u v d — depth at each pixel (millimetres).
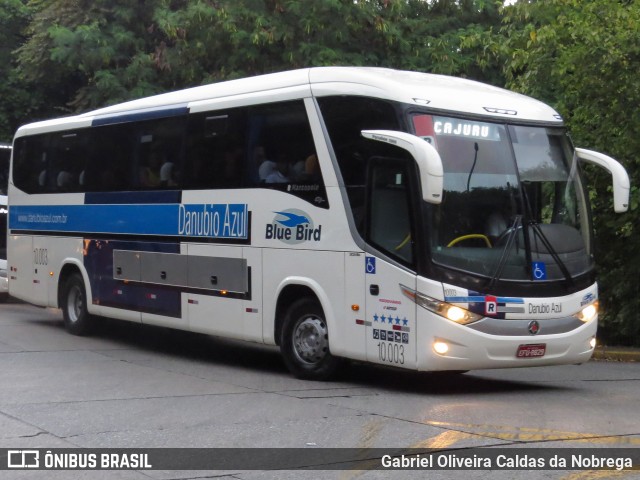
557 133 11742
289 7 22000
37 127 17594
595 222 17188
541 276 10938
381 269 10859
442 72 22656
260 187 12430
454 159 10797
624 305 17438
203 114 13477
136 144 14812
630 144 15695
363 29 22703
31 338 15992
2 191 22719
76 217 16234
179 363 13539
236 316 12797
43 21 26344
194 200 13500
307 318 11914
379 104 10969
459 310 10430
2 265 22562
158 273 14203
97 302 15703
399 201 10711
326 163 11531
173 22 22719
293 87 12078
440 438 8430
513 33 17438
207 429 8773
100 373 12344
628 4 16188
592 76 15555
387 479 7062
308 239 11734
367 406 10062
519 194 11062
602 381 12703
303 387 11359
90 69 25109
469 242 10664
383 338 10852
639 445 8219
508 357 10711
